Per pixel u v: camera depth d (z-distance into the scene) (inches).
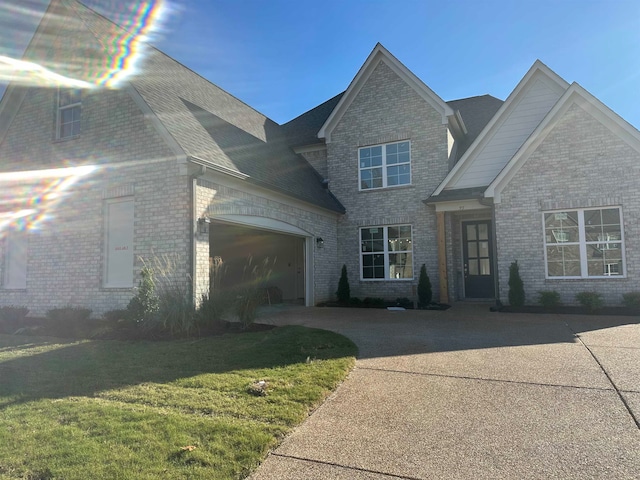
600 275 431.8
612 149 425.4
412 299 557.0
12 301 442.3
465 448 121.5
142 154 374.6
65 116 445.4
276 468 111.4
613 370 195.8
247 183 407.5
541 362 213.8
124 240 386.9
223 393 169.2
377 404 158.9
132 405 158.1
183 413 148.9
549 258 452.1
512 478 105.0
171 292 318.7
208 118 469.7
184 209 349.7
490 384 179.8
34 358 238.2
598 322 346.3
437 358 227.6
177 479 104.0
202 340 282.5
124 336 300.7
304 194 513.7
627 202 418.0
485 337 287.3
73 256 409.4
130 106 385.7
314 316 422.6
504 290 459.2
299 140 690.8
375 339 284.5
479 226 561.0
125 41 457.1
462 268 564.1
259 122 654.5
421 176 574.9
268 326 340.8
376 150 612.7
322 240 564.7
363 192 609.0
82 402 161.2
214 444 122.2
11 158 458.3
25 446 122.5
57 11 432.1
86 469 108.7
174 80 493.7
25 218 441.7
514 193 461.1
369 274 603.8
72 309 385.1
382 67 609.3
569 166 440.8
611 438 126.0
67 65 431.2
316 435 131.9
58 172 425.7
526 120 518.9
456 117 580.4
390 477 106.5
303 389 171.9
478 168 532.1
